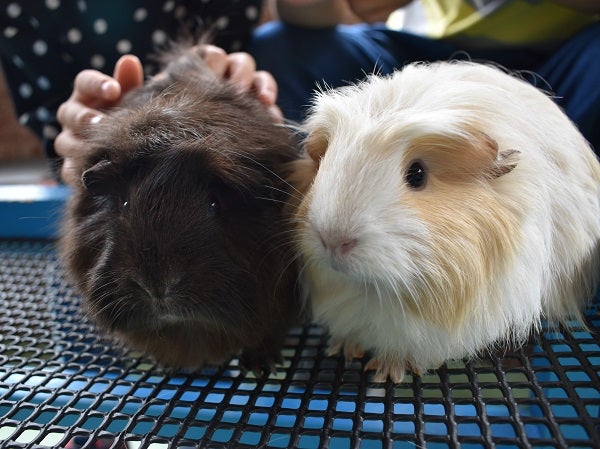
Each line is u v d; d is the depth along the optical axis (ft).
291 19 1.54
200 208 0.67
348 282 0.70
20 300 1.04
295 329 0.91
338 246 0.61
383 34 1.57
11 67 1.53
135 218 0.65
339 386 0.70
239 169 0.70
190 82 0.86
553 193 0.75
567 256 0.79
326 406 0.67
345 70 1.47
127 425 0.63
